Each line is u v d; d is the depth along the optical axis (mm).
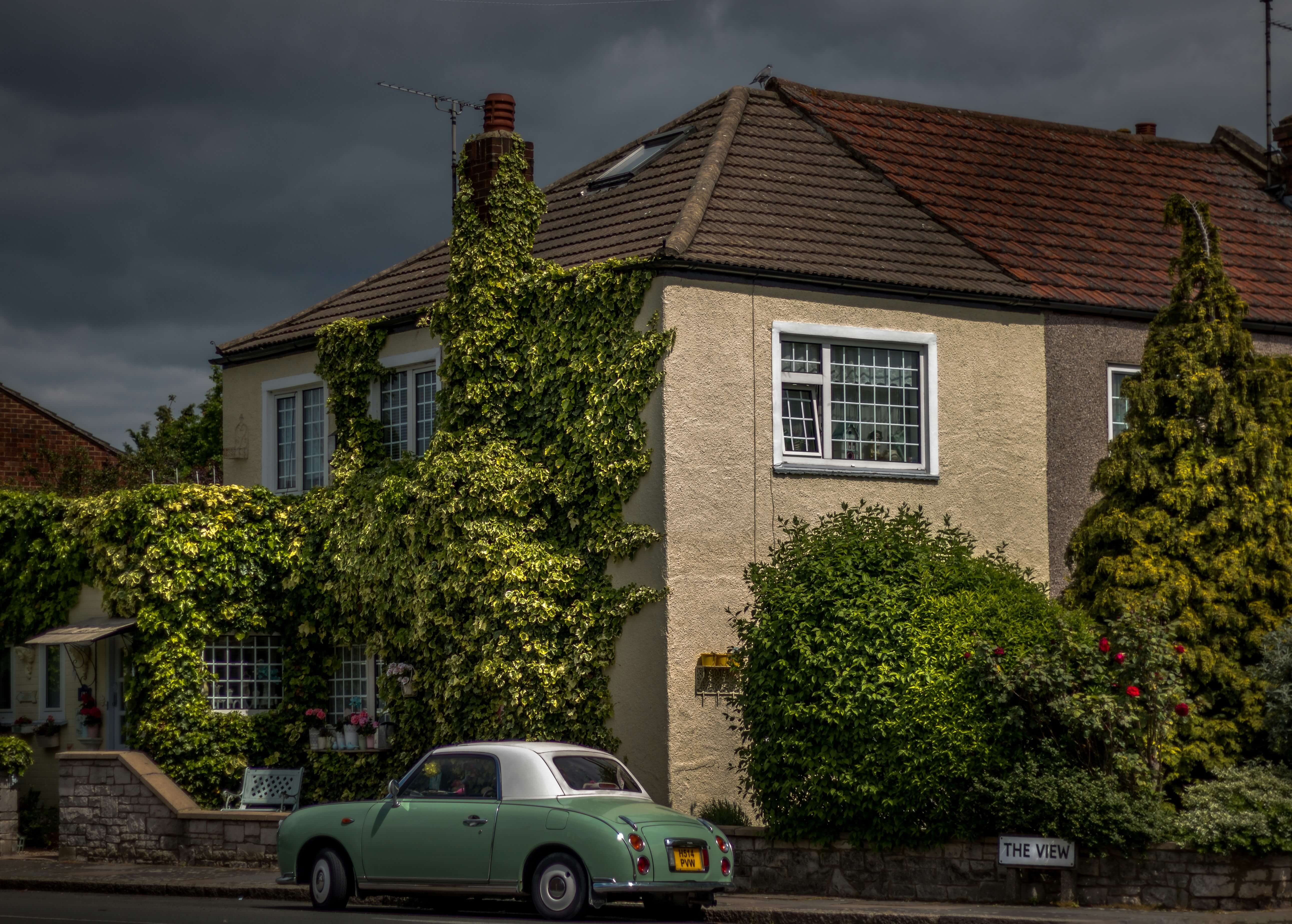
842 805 15445
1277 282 23797
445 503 20375
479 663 19734
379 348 23188
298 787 22047
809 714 15531
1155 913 13992
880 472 20109
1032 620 15656
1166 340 18188
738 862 16156
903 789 15086
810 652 15641
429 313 22000
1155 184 26469
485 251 20750
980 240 22266
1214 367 17938
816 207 21766
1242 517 17391
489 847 14086
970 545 17297
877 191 22969
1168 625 16141
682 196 21156
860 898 15500
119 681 23531
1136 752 15000
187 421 39812
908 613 15648
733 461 19188
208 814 19703
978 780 14930
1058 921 13289
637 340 19141
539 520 19953
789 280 19641
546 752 14602
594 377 19625
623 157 25406
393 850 14641
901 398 20562
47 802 24109
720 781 18656
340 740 22078
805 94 25484
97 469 39281
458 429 20891
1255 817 14383
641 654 18844
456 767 14742
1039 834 14750
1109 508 18109
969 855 15070
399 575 21016
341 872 15016
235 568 22422
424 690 20906
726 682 18812
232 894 17141
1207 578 17359
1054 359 21547
